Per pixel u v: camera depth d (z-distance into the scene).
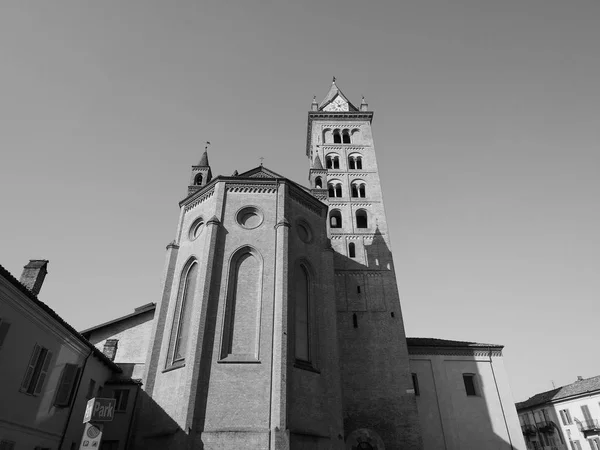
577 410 59.69
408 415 40.28
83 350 28.00
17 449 21.30
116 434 30.42
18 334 21.06
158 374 28.92
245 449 23.56
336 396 29.64
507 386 47.25
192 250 32.88
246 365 26.41
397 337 44.69
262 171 37.72
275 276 29.70
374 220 54.25
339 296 47.41
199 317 27.11
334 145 62.19
